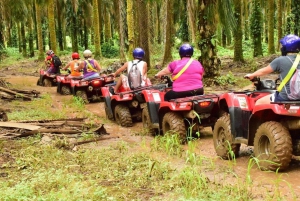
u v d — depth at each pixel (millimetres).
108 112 10250
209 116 7398
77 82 13531
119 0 19562
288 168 5641
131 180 5297
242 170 5691
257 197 4555
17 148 7035
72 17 38188
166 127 7676
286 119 5434
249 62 23859
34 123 8734
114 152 6883
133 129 9203
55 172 5637
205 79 14516
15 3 34531
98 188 4785
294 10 30984
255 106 5574
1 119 9391
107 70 21297
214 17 13945
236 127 6082
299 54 5320
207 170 5734
